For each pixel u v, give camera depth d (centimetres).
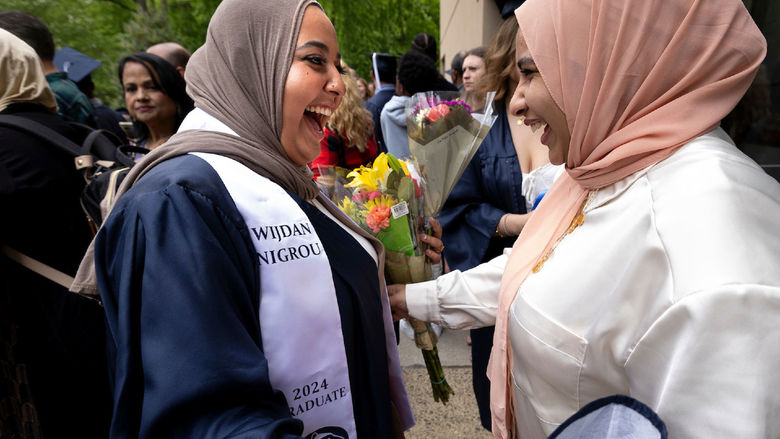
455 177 155
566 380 85
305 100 87
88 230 147
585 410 62
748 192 67
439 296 133
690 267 63
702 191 67
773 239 63
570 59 85
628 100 83
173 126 233
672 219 68
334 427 85
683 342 61
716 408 58
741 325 57
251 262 76
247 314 73
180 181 72
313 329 81
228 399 64
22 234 131
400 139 319
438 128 148
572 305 83
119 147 155
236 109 87
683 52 77
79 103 292
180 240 67
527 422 101
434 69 342
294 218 82
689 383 60
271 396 70
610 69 81
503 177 181
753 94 154
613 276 78
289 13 84
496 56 175
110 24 1495
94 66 407
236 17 85
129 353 66
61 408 139
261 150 86
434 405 256
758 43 75
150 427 61
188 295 65
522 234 111
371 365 96
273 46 85
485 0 542
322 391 83
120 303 66
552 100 92
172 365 62
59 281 135
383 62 407
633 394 73
